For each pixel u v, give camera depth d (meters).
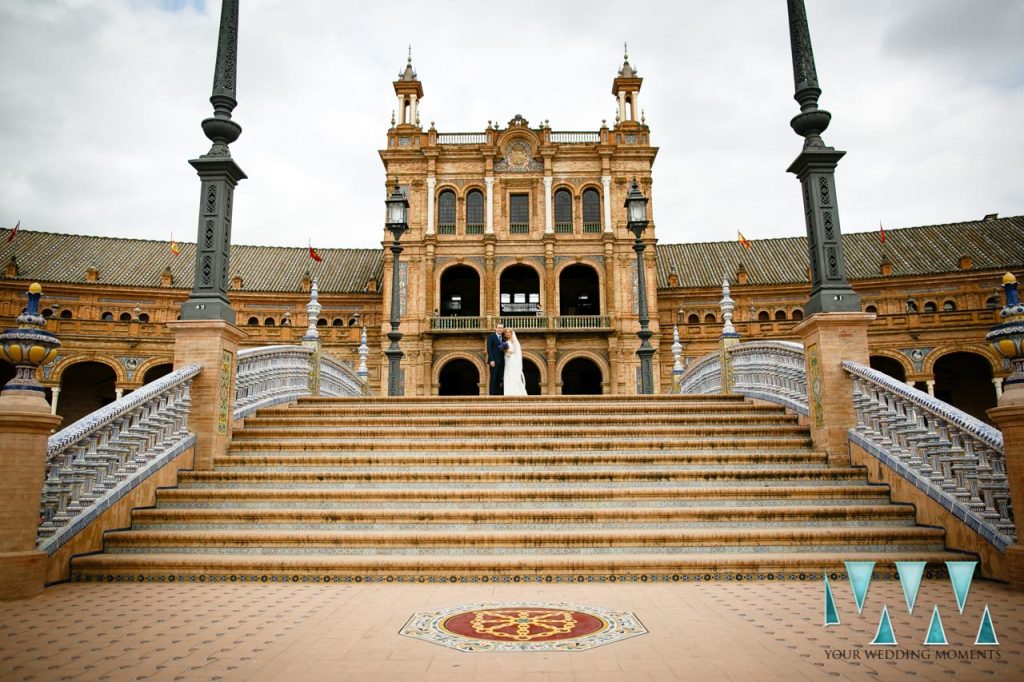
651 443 10.20
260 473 9.22
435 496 8.60
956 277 44.88
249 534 7.62
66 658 4.35
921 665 4.16
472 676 3.99
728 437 10.62
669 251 54.06
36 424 6.43
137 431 8.43
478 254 43.53
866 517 8.08
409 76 46.75
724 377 14.36
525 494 8.59
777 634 4.90
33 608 5.81
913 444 8.24
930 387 41.44
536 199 44.38
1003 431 6.37
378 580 7.04
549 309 42.72
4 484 6.29
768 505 8.59
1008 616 5.36
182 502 8.62
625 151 44.44
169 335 42.44
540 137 44.88
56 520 7.20
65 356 40.88
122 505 8.00
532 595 6.35
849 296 9.89
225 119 10.13
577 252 43.62
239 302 48.31
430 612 5.65
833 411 9.66
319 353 14.82
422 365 41.84
